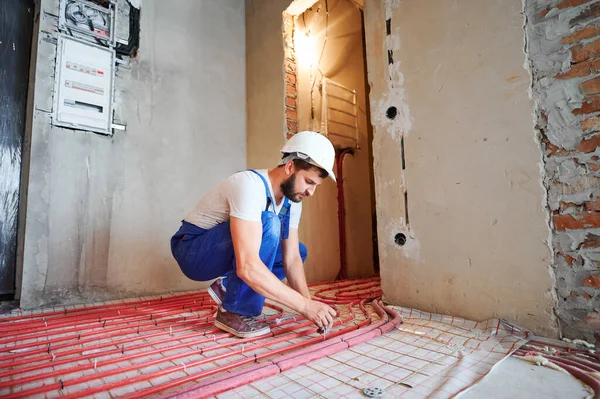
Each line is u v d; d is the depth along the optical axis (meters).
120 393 0.99
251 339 1.43
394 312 1.76
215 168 2.92
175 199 2.66
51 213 2.14
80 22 2.35
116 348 1.34
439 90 1.80
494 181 1.58
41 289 2.07
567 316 1.36
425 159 1.84
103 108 2.39
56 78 2.23
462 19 1.72
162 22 2.76
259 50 3.12
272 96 2.94
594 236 1.31
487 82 1.62
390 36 2.04
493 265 1.56
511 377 1.05
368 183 3.48
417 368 1.12
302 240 2.82
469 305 1.64
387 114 2.04
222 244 1.48
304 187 1.38
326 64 3.24
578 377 1.04
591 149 1.32
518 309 1.48
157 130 2.63
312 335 1.48
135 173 2.50
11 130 2.34
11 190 2.32
